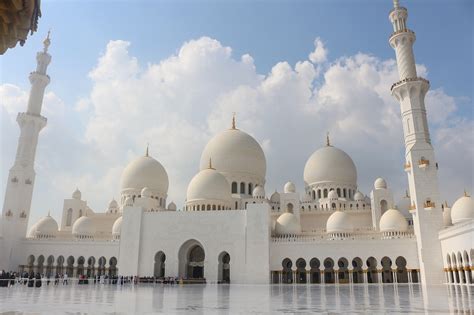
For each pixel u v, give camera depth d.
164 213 73.75
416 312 16.20
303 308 18.58
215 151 87.69
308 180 90.50
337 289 41.94
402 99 62.53
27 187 77.94
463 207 57.59
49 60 82.94
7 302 21.75
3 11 6.13
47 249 76.50
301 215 81.44
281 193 81.00
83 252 75.88
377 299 24.83
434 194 56.88
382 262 69.88
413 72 62.38
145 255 72.12
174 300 24.11
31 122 79.44
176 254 71.06
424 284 54.41
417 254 62.38
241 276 67.06
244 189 85.31
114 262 79.25
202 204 75.94
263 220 68.94
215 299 25.28
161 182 90.44
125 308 18.27
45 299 24.41
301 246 67.69
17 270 74.75
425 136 59.31
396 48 65.12
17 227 75.75
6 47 6.82
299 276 71.56
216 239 70.19
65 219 89.44
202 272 75.50
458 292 32.94
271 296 28.91
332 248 66.44
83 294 30.36
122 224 73.94
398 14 64.94
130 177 89.19
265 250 67.31
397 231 67.06
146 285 54.06
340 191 86.56
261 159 89.75
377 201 75.81
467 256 47.03
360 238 66.38
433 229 55.88
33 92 80.56
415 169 58.31
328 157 89.06
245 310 17.53
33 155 79.69
